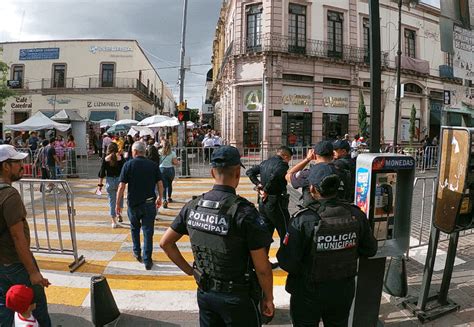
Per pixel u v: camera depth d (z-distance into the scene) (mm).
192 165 14836
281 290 4715
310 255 2703
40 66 37906
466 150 3518
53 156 12492
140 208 5332
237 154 2529
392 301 4289
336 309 2814
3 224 2803
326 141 4438
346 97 25172
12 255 2863
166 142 9516
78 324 3898
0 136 37719
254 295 2471
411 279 4898
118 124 24438
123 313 4125
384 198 3404
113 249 6227
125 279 5039
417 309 3994
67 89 37219
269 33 22984
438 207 3816
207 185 12547
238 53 23906
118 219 8062
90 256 5891
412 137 25672
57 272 5246
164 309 4230
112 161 7398
